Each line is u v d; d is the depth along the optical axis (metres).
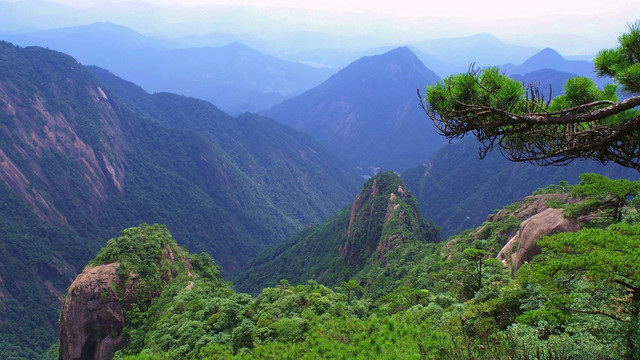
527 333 13.58
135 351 44.94
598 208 28.38
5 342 97.56
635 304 11.66
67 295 52.25
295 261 125.81
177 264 60.19
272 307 35.91
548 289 12.62
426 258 60.00
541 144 9.34
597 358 11.87
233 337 32.88
